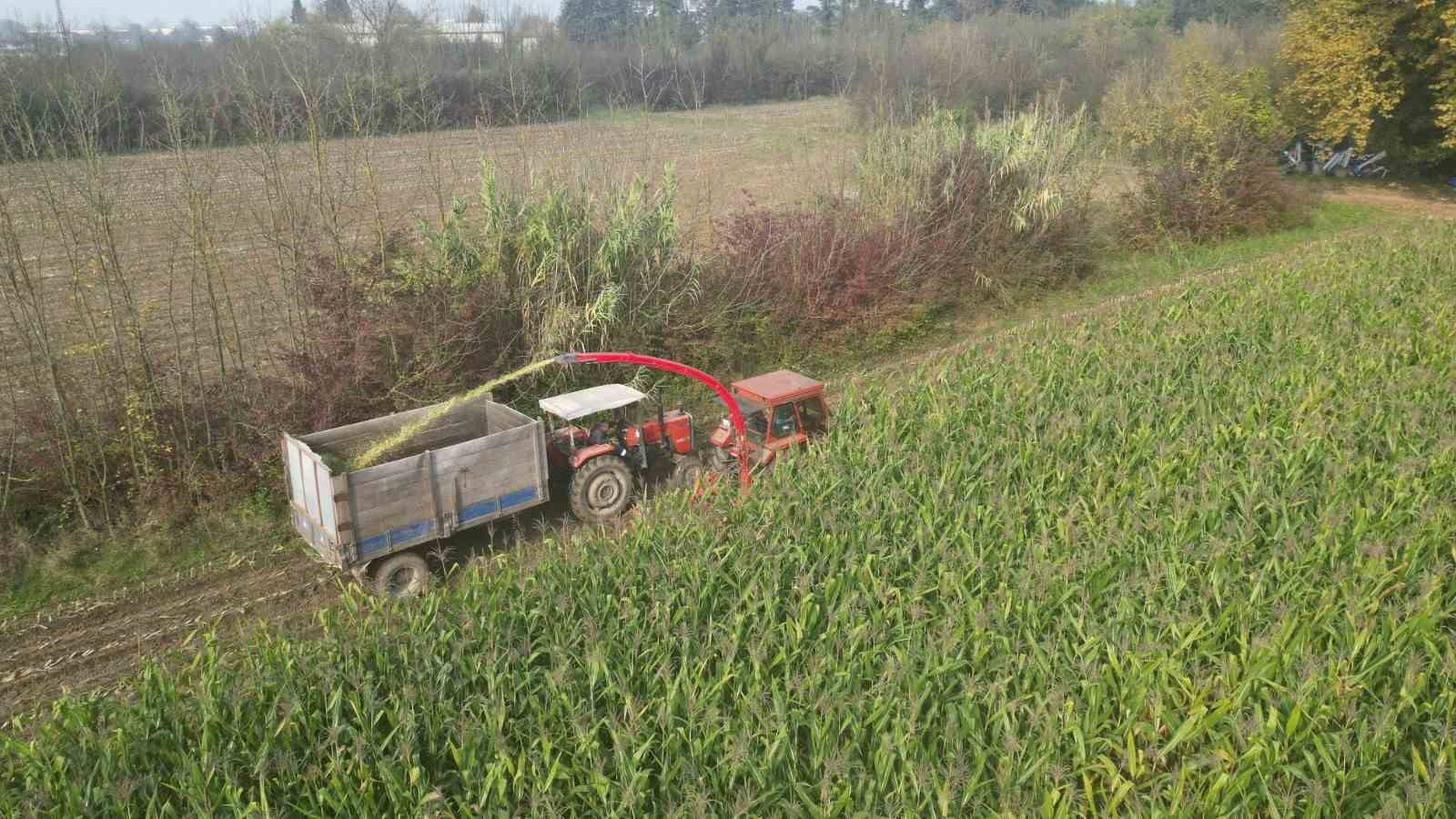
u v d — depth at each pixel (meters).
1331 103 32.84
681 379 16.34
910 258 19.52
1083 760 6.11
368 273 13.51
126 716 6.59
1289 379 12.41
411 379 13.27
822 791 5.73
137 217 19.03
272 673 6.99
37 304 11.99
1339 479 9.40
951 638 7.06
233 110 19.25
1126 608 7.29
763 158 32.22
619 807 5.82
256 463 12.16
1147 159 29.98
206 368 15.01
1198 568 8.05
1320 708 6.16
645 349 15.87
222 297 18.05
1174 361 13.34
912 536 8.84
